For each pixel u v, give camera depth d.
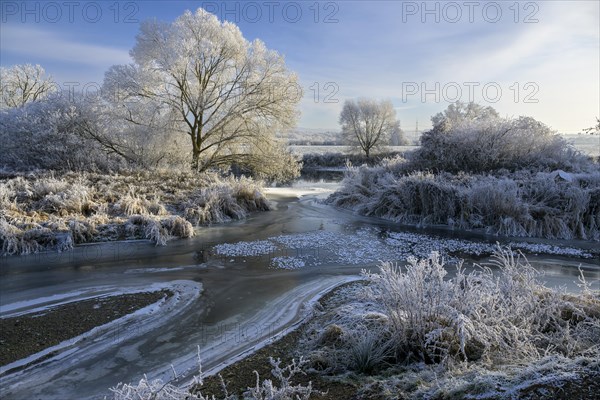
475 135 18.58
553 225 12.06
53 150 18.64
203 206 14.09
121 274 8.04
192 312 6.14
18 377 4.31
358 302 5.97
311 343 4.78
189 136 23.11
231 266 8.60
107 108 20.22
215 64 21.47
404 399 3.19
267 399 3.24
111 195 13.77
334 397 3.49
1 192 12.08
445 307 4.21
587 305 5.10
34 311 6.14
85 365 4.57
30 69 31.81
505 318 4.23
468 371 3.46
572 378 2.96
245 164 23.83
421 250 10.07
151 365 4.56
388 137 51.03
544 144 18.64
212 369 4.40
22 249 9.52
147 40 20.55
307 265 8.69
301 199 19.36
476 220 13.16
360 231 12.41
